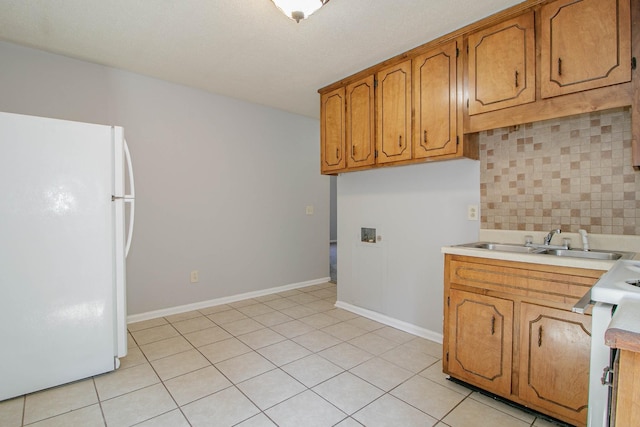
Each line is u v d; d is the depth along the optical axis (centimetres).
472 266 180
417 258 267
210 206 339
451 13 193
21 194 174
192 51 244
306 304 349
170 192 312
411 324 272
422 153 230
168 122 309
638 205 171
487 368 175
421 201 264
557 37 169
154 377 201
